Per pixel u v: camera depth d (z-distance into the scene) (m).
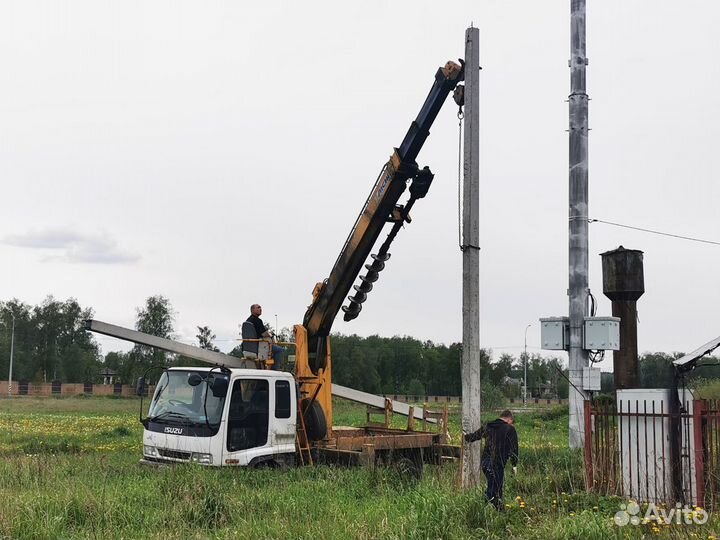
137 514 9.31
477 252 11.81
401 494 11.16
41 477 12.20
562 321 15.04
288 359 15.02
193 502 9.80
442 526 8.54
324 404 15.08
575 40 15.83
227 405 12.67
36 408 53.34
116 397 82.50
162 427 13.13
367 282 14.92
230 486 11.15
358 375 102.50
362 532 8.45
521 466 13.40
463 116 12.10
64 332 129.50
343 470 12.98
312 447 14.35
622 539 8.34
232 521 9.46
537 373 119.31
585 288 15.16
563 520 8.76
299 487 11.28
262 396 13.34
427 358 117.25
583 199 15.48
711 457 9.83
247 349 14.48
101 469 13.38
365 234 14.73
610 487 10.50
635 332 16.33
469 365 11.52
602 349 14.62
